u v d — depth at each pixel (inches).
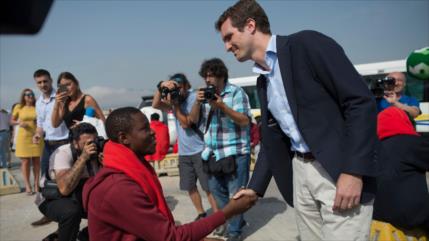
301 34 76.8
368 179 75.5
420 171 118.5
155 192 78.0
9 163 400.8
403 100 206.4
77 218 134.2
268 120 90.4
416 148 115.2
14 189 272.5
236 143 150.9
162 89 170.1
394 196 116.5
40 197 146.9
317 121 76.0
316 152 75.9
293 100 77.5
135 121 78.1
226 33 85.4
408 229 120.3
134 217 71.0
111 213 71.9
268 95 87.2
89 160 136.4
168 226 72.4
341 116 76.1
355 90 70.0
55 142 193.8
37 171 269.0
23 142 258.4
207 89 143.9
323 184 80.4
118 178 73.1
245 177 154.3
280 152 91.4
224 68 153.3
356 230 76.4
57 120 179.8
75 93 181.3
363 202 75.2
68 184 129.6
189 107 175.5
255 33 83.1
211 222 79.5
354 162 68.7
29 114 258.1
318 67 73.5
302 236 93.0
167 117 433.7
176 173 317.7
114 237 73.7
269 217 192.7
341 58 72.5
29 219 205.8
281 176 93.0
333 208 75.3
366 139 68.9
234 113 145.7
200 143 173.8
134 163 76.4
